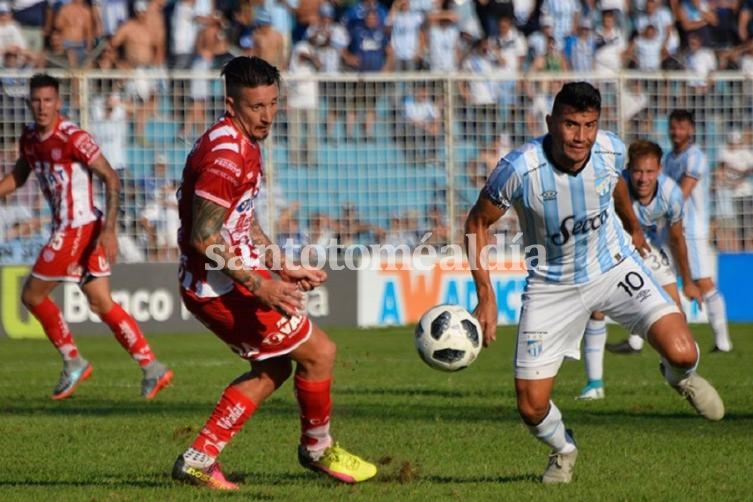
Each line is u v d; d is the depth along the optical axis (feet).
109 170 135.44
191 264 79.20
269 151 246.06
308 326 80.89
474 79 249.96
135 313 236.02
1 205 236.84
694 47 288.92
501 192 82.12
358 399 135.13
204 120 248.52
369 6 277.64
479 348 83.92
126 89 244.63
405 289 246.27
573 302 84.23
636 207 132.16
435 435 105.91
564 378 162.71
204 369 171.12
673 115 178.50
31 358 193.16
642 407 127.34
